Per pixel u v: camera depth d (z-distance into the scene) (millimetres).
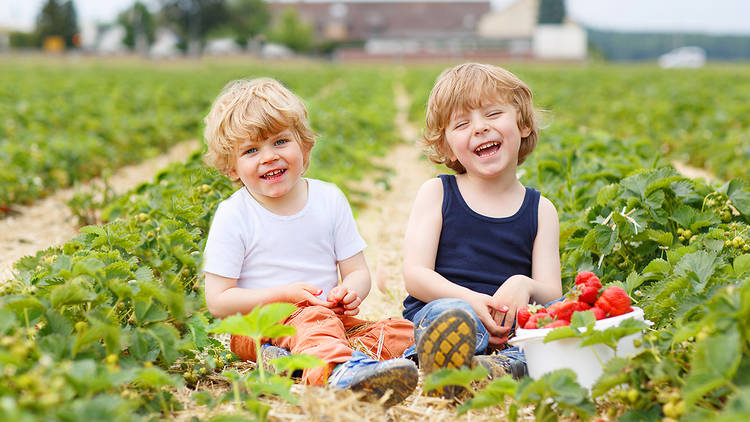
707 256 3037
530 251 3330
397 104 23922
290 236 3344
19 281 3090
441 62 68438
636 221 3785
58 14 95875
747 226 3842
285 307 2520
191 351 3105
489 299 3109
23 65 45656
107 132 10891
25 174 7828
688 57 82875
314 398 2580
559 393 2352
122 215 5332
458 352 2709
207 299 3258
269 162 3227
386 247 5953
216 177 5016
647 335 2672
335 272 3488
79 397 2332
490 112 3209
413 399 2818
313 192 3488
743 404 1917
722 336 2127
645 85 25578
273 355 3016
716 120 12094
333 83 33250
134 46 103188
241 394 2596
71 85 22812
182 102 17562
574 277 3777
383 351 3273
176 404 2639
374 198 8250
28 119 12250
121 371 2217
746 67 50250
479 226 3293
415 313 3295
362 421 2525
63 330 2555
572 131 9625
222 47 92688
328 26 101188
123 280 2859
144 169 10289
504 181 3328
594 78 30922
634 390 2398
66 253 3629
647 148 7492
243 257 3322
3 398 1923
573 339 2609
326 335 2941
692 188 4008
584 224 4117
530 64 63406
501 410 2707
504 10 95000
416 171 10281
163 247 3666
